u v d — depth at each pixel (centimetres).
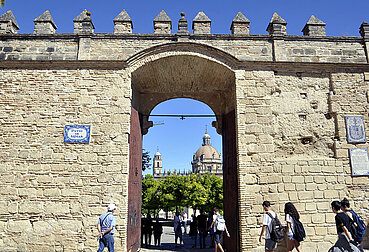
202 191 4359
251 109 1124
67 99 1106
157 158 11350
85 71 1127
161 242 1864
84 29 1166
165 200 4431
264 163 1084
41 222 1014
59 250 998
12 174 1044
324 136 1137
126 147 1072
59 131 1081
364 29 1217
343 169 1104
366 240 1059
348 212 740
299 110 1145
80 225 1014
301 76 1173
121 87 1116
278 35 1176
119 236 1005
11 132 1074
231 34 1172
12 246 997
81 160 1059
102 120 1092
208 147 9650
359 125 1141
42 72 1124
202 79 1332
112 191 1037
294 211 816
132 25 1205
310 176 1088
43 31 1186
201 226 1490
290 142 1119
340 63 1159
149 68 1191
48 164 1055
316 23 1220
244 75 1148
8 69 1123
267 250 809
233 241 1127
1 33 1166
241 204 1045
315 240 1041
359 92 1166
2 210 1018
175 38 1162
